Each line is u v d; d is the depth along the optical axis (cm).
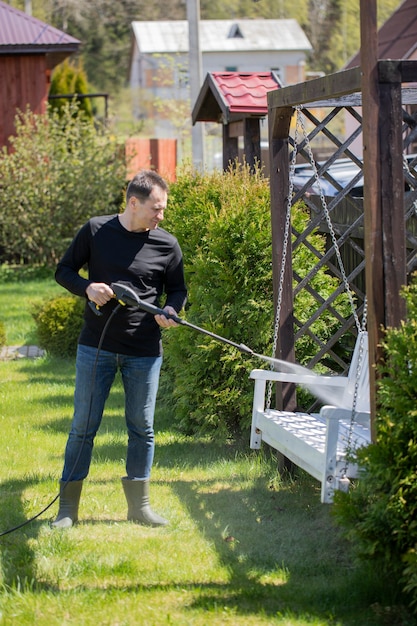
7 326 1356
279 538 504
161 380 826
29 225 2005
